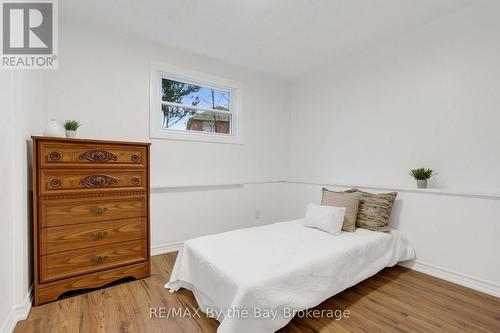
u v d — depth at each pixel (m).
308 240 2.01
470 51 2.07
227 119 3.40
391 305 1.73
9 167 1.40
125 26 2.40
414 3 2.05
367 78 2.88
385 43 2.70
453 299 1.80
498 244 1.83
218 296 1.47
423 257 2.25
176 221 2.82
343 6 2.09
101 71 2.41
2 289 1.30
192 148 2.98
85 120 2.33
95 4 2.06
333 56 3.05
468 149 2.09
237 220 3.35
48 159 1.69
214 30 2.47
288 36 2.59
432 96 2.31
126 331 1.45
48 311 1.61
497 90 1.94
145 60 2.65
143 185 2.11
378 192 2.59
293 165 3.93
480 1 2.01
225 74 3.24
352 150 3.05
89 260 1.86
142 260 2.10
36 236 1.65
